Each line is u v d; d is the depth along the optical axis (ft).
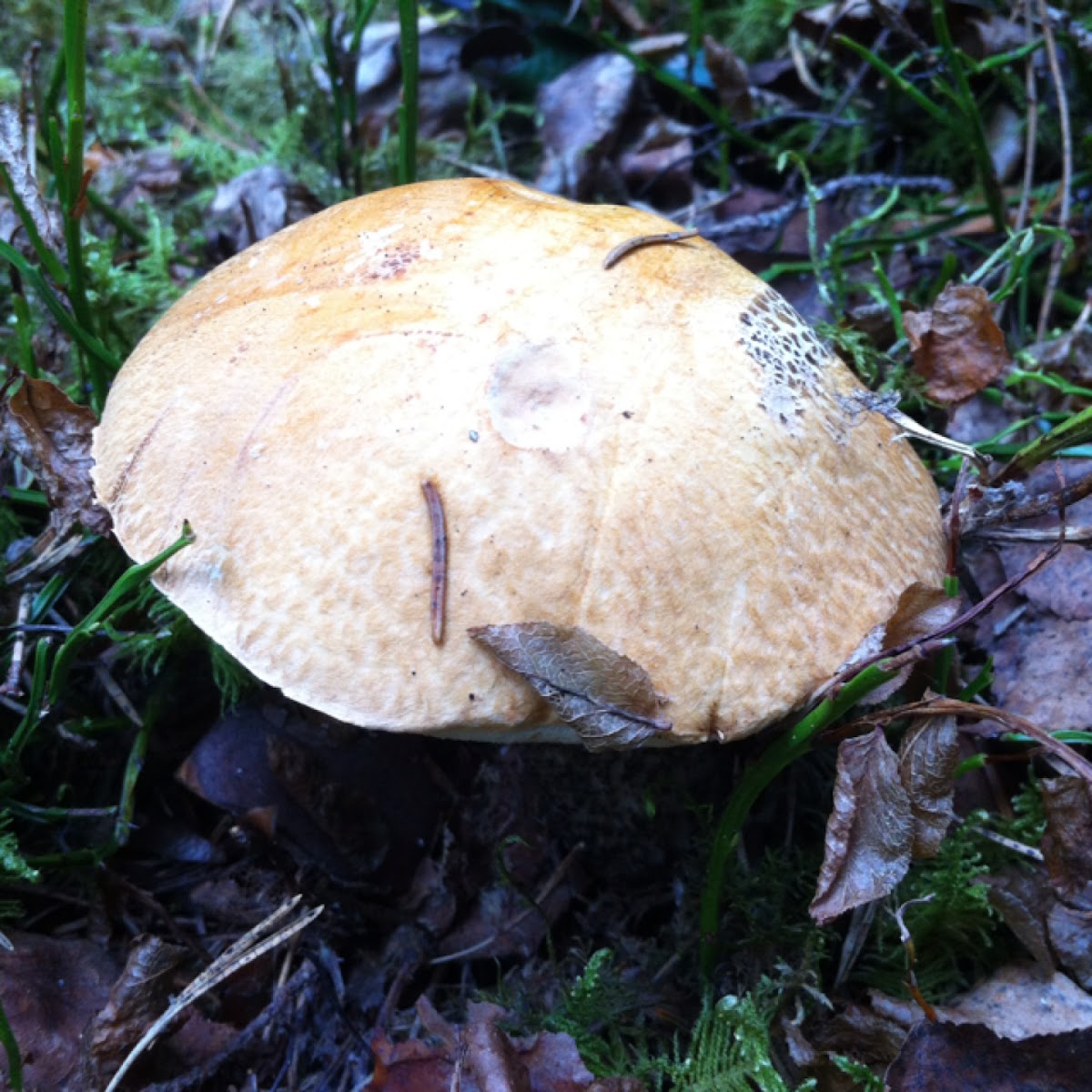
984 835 0.60
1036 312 0.85
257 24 1.25
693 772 0.62
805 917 0.60
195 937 0.61
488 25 1.07
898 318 0.75
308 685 0.49
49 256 0.65
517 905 0.64
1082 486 0.59
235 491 0.51
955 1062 0.52
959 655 0.67
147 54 1.19
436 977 0.63
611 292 0.54
